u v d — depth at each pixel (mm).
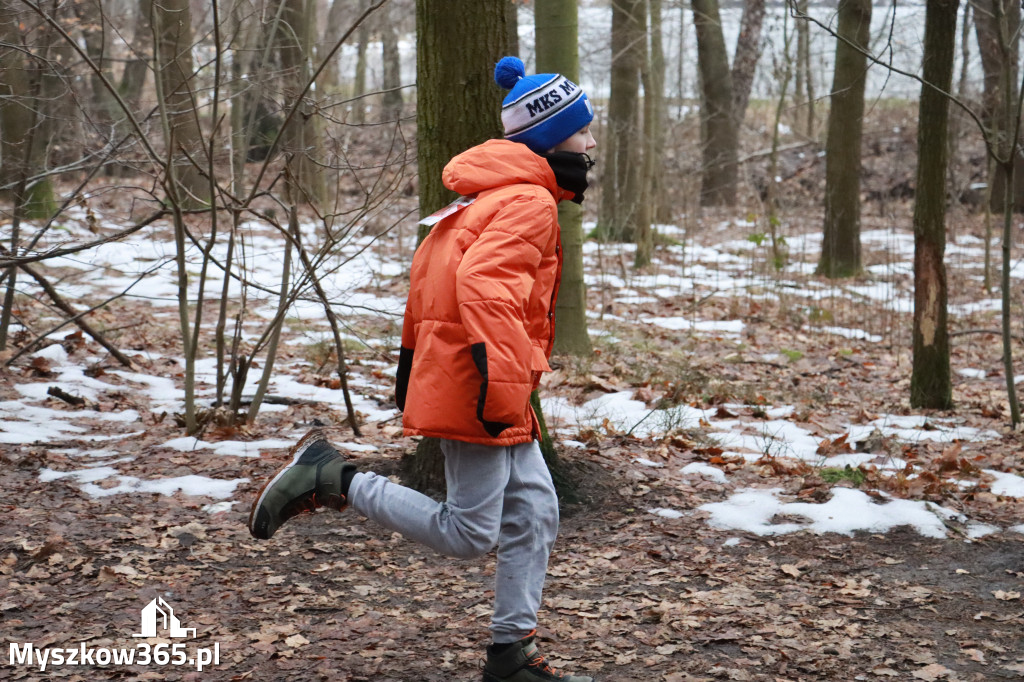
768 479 5281
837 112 13859
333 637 3404
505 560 2877
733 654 3332
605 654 3322
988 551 4277
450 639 3412
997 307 11742
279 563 4035
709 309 11359
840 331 10609
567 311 8344
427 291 2740
